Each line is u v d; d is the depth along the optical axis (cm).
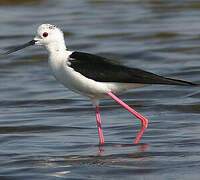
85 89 1134
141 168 923
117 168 928
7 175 906
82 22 2702
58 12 2992
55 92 1638
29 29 2570
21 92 1647
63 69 1134
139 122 1275
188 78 1712
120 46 2223
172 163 943
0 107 1488
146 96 1542
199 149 1027
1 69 1986
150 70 1844
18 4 3231
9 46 2267
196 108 1380
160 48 2145
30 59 2120
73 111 1416
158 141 1106
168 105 1420
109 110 1412
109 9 3053
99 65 1113
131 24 2631
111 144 1103
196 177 863
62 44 1159
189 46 2158
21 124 1285
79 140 1142
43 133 1209
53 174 905
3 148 1091
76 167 942
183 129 1188
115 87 1123
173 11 2916
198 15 2775
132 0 3291
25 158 1009
